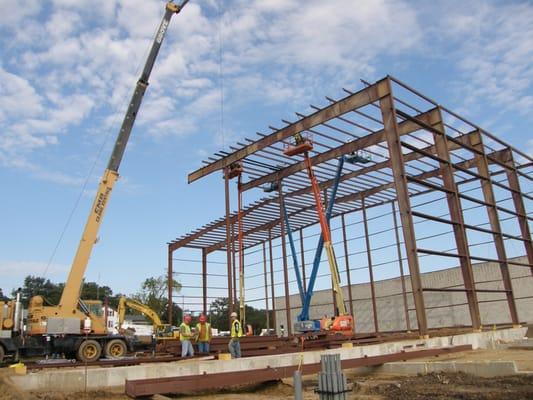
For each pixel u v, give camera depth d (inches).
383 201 1444.4
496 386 438.0
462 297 1473.9
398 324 1603.1
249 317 3494.1
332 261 1000.2
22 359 863.7
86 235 920.9
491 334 916.6
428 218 857.5
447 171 968.3
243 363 608.1
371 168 1196.5
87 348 882.1
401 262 1381.6
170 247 1594.5
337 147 1098.7
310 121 973.8
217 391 530.3
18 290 869.2
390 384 497.7
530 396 373.7
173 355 839.7
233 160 1125.1
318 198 1034.7
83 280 906.7
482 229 1013.2
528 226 1225.4
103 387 513.0
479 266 1457.9
